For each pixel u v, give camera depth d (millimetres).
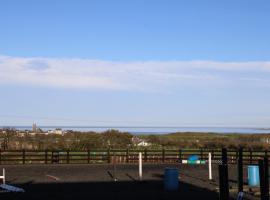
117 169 34094
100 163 39344
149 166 37062
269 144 54250
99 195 20672
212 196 20516
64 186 23906
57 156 39156
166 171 22547
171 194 21125
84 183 25266
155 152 41688
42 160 38844
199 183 25359
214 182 25797
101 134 53969
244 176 29328
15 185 24109
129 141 53438
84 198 19734
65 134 54969
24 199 19344
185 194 21109
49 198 19656
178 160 41219
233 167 35969
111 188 23203
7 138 48312
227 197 13898
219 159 41156
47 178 27578
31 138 50094
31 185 24188
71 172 31469
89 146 46375
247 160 38969
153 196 20484
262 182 13312
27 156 38875
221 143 55906
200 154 41500
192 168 35250
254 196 20562
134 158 40969
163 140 60281
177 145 53406
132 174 30328
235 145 52719
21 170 32750
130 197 20141
